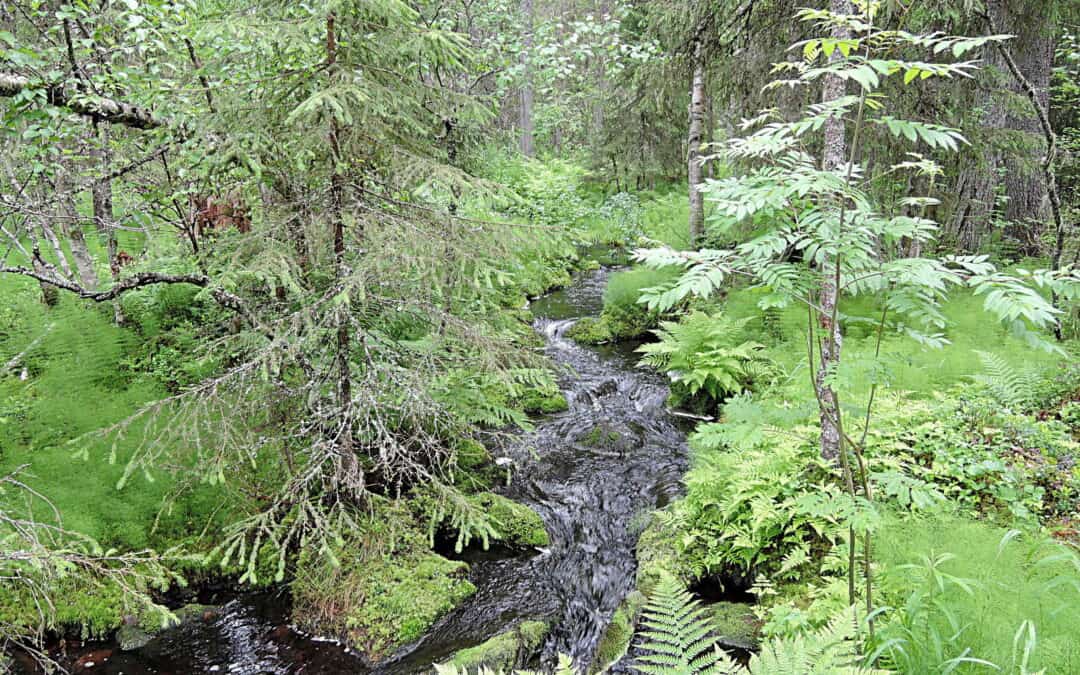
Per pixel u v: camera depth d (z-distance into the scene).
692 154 10.84
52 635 4.57
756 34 8.46
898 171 7.78
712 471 5.29
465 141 7.43
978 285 2.37
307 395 4.78
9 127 4.26
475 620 4.78
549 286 14.06
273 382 4.69
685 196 18.77
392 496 5.72
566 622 4.82
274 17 4.23
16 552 3.48
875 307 8.09
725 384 7.76
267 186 4.65
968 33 7.62
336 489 4.62
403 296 4.53
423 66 5.30
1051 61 9.74
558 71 9.06
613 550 5.60
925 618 3.15
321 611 4.74
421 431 4.87
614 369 9.66
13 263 7.92
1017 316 2.21
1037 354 6.18
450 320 4.49
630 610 4.68
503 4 9.58
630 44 10.09
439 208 4.79
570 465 6.99
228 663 4.43
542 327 11.55
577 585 5.20
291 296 4.90
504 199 4.31
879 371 2.67
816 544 4.59
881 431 4.98
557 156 26.52
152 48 4.95
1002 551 3.53
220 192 5.11
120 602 4.74
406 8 4.05
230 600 5.00
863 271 2.90
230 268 4.04
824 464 4.61
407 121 4.39
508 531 5.74
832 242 2.65
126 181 6.54
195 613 4.82
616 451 7.25
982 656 2.90
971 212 9.27
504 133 8.77
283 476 5.62
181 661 4.45
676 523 5.33
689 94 12.12
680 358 8.45
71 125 5.01
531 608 4.94
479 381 5.76
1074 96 10.55
